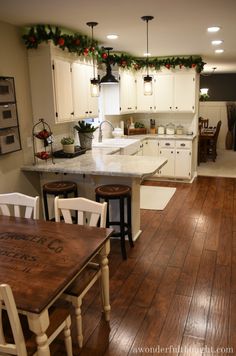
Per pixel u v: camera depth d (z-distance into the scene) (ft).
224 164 27.09
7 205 9.23
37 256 6.23
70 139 14.19
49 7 9.43
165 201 17.28
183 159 20.90
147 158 13.60
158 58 20.59
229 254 11.34
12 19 10.73
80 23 11.46
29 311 4.75
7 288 4.51
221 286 9.40
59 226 7.67
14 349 5.05
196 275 10.00
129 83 20.34
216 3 9.24
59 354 6.99
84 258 6.12
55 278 5.46
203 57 20.88
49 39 11.57
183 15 10.53
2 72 11.04
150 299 8.83
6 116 11.12
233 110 34.76
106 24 11.63
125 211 12.58
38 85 12.33
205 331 7.59
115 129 20.76
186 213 15.46
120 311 8.34
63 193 11.71
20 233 7.29
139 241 12.45
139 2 9.09
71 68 13.25
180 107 21.01
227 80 35.99
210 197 17.93
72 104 13.52
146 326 7.80
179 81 20.59
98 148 16.42
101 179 12.59
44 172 13.26
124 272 10.23
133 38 14.24
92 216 7.88
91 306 8.59
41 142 13.43
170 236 12.87
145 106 21.76
